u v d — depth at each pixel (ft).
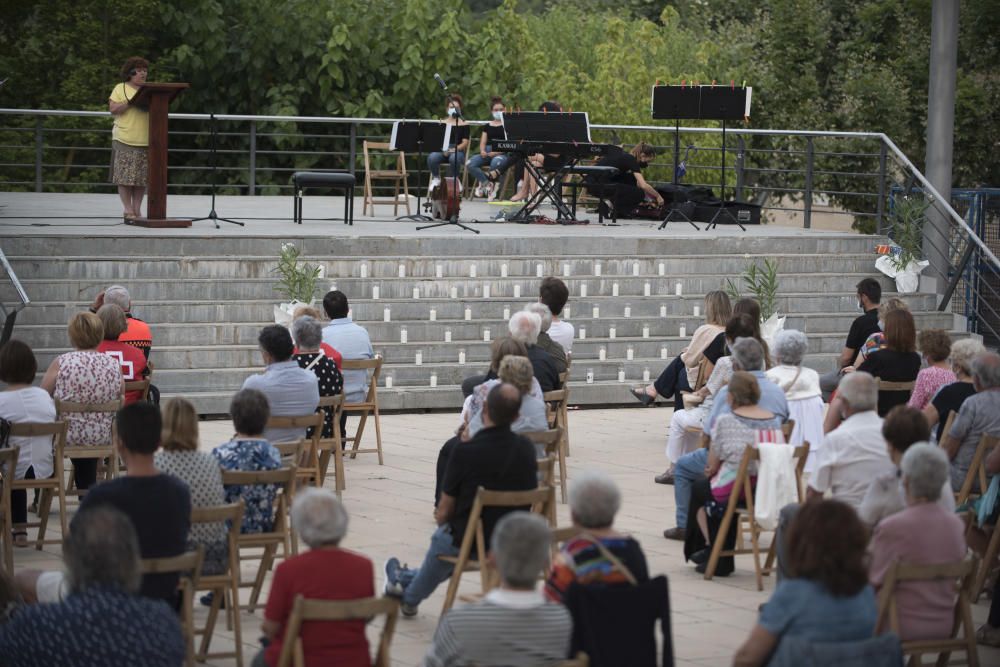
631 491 40.06
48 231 56.44
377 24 103.65
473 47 104.58
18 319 51.72
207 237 56.54
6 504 29.84
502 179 83.61
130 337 39.11
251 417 27.66
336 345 42.45
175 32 106.22
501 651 18.11
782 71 116.16
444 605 26.81
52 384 34.01
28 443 32.01
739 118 68.03
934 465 22.41
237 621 24.64
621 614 19.15
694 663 25.25
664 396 44.47
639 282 60.39
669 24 119.75
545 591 20.71
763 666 18.60
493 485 26.13
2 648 17.90
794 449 30.22
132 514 22.11
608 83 106.32
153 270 55.06
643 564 20.74
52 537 33.91
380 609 19.85
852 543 18.45
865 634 18.54
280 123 101.91
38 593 22.22
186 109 105.50
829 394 47.55
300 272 54.39
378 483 40.40
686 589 30.45
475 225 66.74
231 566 24.88
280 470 27.27
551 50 120.26
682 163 77.61
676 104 68.23
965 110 111.14
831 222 114.83
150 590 21.89
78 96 101.19
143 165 59.67
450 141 69.51
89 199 75.56
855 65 115.55
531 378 31.76
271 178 106.63
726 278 61.77
